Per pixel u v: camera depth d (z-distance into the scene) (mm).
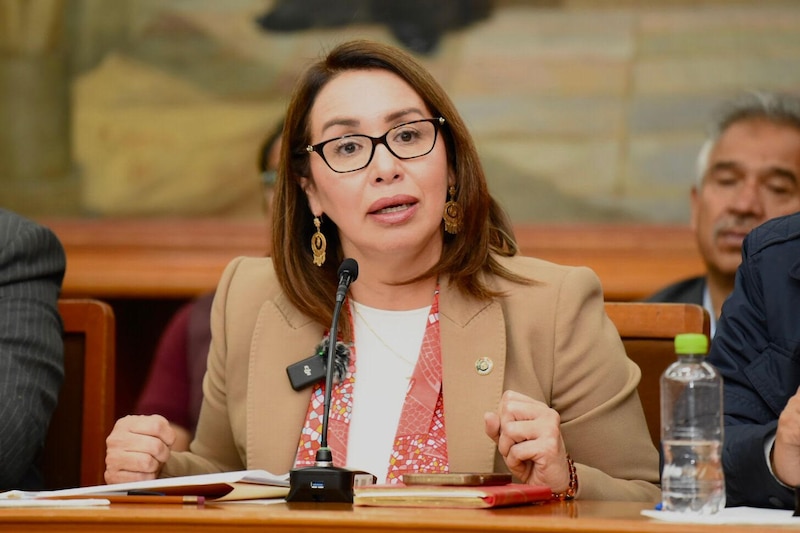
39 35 18859
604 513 6664
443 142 9367
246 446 9289
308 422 9234
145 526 6238
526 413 7777
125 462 8461
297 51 18688
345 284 8578
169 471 9039
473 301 9352
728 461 7703
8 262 10203
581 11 18297
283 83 18719
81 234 18719
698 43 18047
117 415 18578
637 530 5723
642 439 8891
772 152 13516
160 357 14852
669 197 18031
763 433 7562
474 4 18484
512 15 18438
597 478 8156
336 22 18656
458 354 9148
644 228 18016
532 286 9391
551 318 9203
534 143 18328
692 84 18031
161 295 18422
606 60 18250
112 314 10953
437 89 9367
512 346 9180
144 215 18734
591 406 8945
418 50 18562
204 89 18797
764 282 8625
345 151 9258
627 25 18234
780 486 7418
